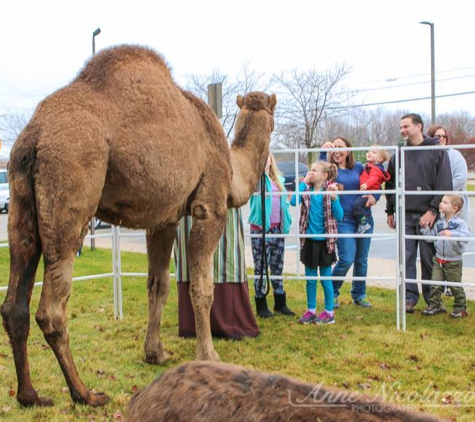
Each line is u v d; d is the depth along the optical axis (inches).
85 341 248.4
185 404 84.7
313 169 273.3
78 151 163.5
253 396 81.8
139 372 209.9
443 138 321.7
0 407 173.9
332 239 270.1
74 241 166.4
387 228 662.5
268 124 246.4
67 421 165.5
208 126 210.8
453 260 279.3
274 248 293.0
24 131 166.7
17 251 164.2
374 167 297.3
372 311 300.7
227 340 248.7
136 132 177.2
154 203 187.6
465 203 298.7
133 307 316.2
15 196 165.0
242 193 232.8
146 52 195.0
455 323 273.0
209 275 213.0
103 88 178.4
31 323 275.9
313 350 233.5
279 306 297.1
